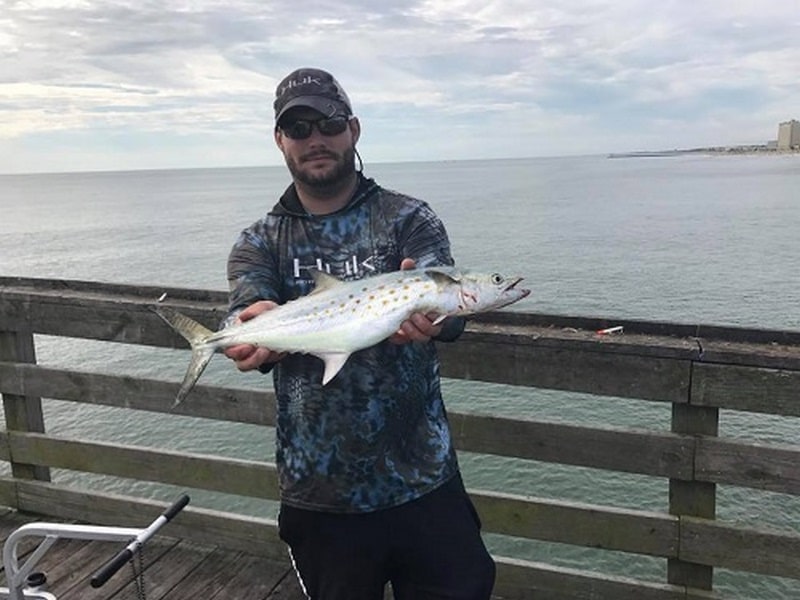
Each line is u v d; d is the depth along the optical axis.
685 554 2.78
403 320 2.11
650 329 2.83
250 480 3.43
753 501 8.46
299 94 2.15
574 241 39.75
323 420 2.21
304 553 2.32
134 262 36.50
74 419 11.98
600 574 2.99
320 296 2.18
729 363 2.55
